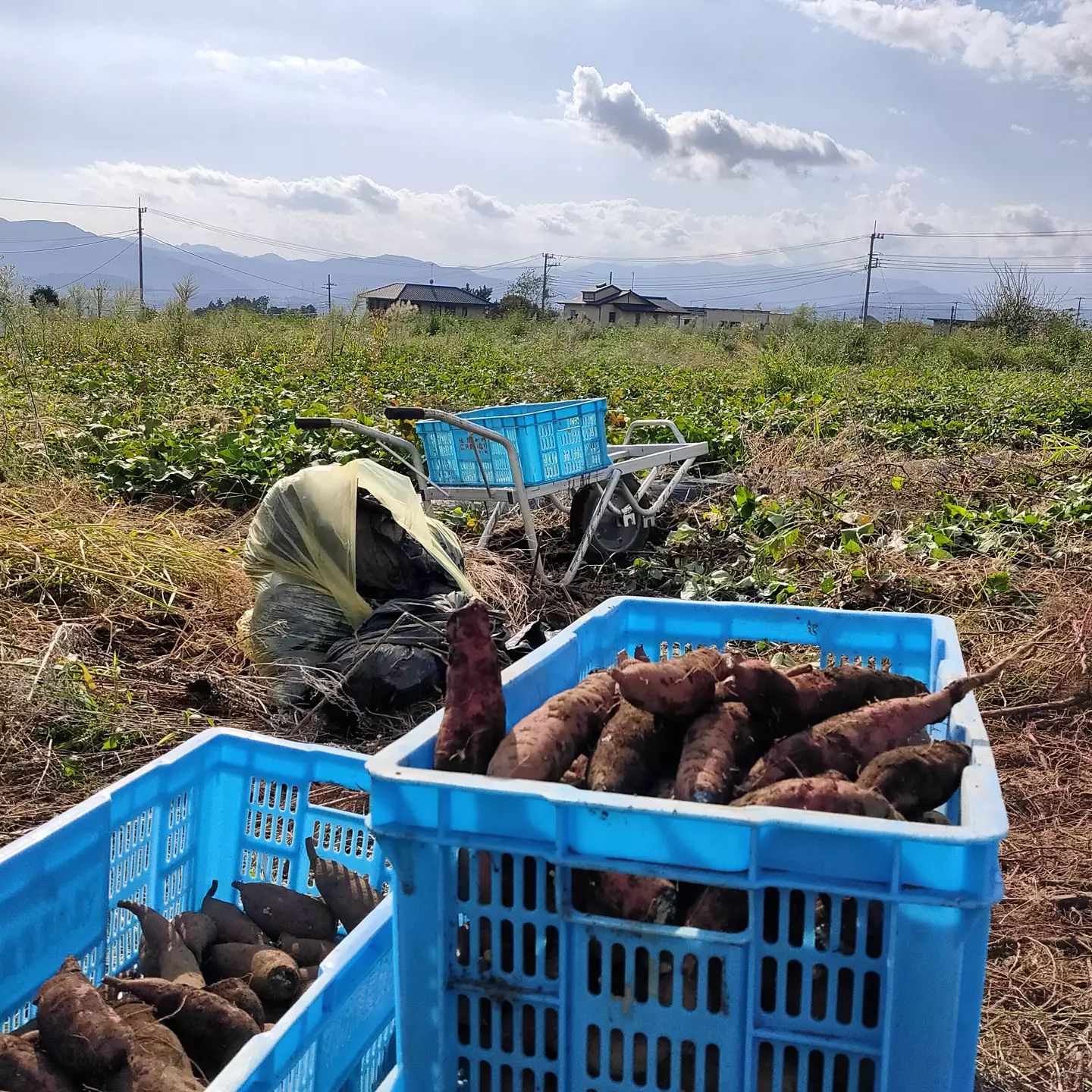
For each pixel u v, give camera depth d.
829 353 29.12
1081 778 4.34
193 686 5.04
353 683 4.84
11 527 6.34
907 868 1.50
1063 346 31.39
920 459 11.52
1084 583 6.62
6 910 2.24
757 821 1.51
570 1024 1.69
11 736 4.35
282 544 5.11
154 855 2.72
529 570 7.21
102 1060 1.97
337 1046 2.04
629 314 95.12
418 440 10.62
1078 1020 2.92
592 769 2.00
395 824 1.69
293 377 18.09
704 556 7.74
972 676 2.14
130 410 12.61
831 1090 1.60
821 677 2.23
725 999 1.60
